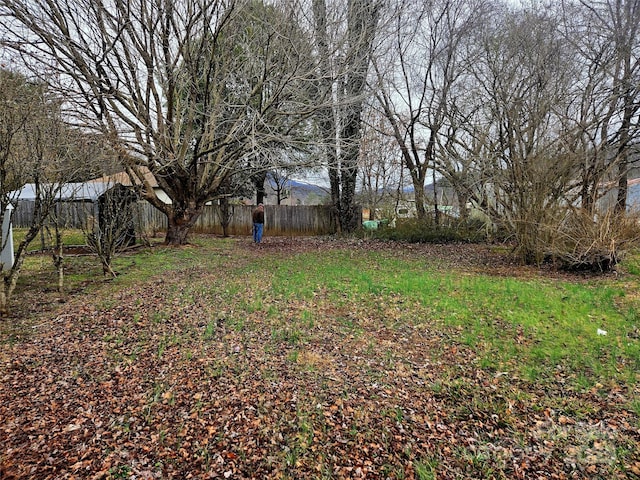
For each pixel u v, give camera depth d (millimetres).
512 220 9281
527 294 6117
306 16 10008
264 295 6188
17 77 6199
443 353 4117
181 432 2727
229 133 11109
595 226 7988
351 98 11039
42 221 5363
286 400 3148
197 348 4113
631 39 10023
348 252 11898
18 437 2660
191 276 7723
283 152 13508
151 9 9211
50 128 5523
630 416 2961
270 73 10586
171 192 12086
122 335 4480
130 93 10148
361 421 2902
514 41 11461
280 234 19375
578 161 8234
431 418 2984
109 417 2900
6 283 5223
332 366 3781
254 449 2574
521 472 2428
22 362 3803
